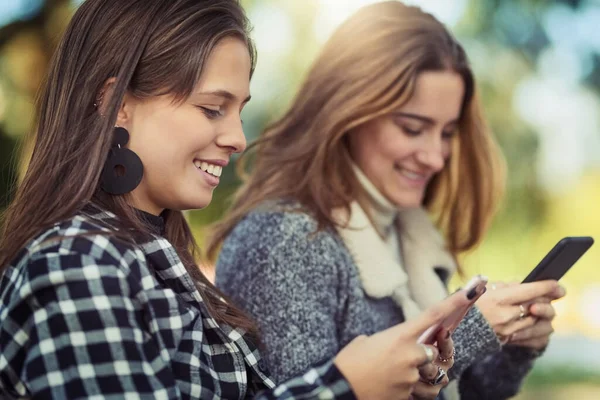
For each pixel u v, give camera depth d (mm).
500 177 2908
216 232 2586
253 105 7746
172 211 1889
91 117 1600
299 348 2207
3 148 4758
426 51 2494
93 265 1422
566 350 11633
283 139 2623
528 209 8602
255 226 2393
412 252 2707
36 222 1528
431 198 2938
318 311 2270
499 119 8312
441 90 2506
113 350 1396
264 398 1489
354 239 2434
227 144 1658
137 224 1580
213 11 1654
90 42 1634
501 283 2438
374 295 2410
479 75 8336
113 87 1593
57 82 1660
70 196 1531
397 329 1537
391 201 2568
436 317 1534
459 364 2254
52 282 1399
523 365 2600
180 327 1525
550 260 2311
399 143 2500
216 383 1606
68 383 1378
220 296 1883
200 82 1612
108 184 1584
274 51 7848
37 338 1393
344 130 2463
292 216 2367
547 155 8852
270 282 2277
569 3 8648
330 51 2580
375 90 2453
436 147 2527
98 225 1512
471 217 2932
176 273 1611
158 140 1600
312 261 2314
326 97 2535
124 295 1436
